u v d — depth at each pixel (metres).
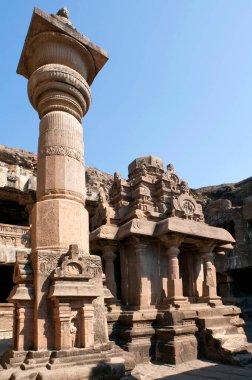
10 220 27.19
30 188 21.72
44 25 7.48
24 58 8.18
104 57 8.35
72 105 7.68
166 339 9.48
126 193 13.30
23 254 6.82
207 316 10.39
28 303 6.26
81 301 6.12
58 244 6.61
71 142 7.46
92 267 6.76
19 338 6.00
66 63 7.77
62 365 5.40
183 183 13.71
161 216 12.27
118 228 11.89
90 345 5.93
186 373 7.84
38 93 7.67
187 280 12.38
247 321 20.33
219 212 26.89
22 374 5.11
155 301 10.77
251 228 23.83
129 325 9.91
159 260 11.35
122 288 11.48
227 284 24.25
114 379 5.49
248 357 8.75
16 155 28.36
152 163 13.79
